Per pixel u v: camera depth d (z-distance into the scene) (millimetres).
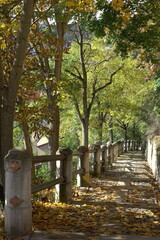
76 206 7734
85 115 24891
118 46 12500
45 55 12070
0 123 7367
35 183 9961
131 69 26953
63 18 12195
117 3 7941
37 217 6367
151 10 11367
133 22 11406
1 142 7328
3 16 9375
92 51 25344
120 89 29453
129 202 8531
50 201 8234
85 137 24922
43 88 16281
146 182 12797
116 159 23750
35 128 12344
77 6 8070
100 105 30641
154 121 25625
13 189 4973
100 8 11172
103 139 49000
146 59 14719
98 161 13414
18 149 5062
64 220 6336
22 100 12523
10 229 4988
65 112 29984
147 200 8945
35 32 11688
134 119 34719
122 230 5816
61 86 12945
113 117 36875
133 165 19938
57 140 17844
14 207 4973
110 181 12305
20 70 7188
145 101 30531
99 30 11695
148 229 5895
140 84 29422
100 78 28094
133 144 43562
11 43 9867
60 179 7688
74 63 23250
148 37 11625
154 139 17906
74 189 10141
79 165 10719
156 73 16062
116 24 11906
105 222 6391
